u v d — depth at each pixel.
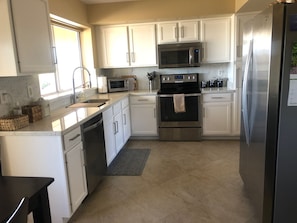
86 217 2.21
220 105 4.02
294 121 1.63
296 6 1.49
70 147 2.09
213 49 4.07
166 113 4.16
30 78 2.54
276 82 1.60
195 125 4.14
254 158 2.01
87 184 2.45
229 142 4.07
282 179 1.71
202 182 2.75
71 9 3.41
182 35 4.09
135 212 2.26
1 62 1.94
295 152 1.67
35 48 2.18
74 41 4.00
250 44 2.00
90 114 2.53
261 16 1.75
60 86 3.48
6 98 2.21
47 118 2.42
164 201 2.42
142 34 4.21
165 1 3.88
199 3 3.80
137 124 4.32
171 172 3.04
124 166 3.29
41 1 2.29
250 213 2.16
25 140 2.00
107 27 4.25
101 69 4.63
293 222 1.78
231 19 3.93
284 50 1.55
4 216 0.96
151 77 4.48
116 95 3.95
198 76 4.49
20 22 1.99
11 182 1.26
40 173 2.05
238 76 3.90
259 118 1.83
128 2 3.94
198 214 2.18
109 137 3.16
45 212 1.27
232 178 2.81
